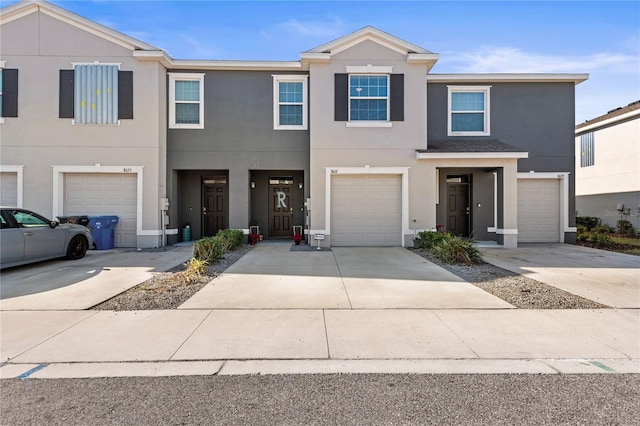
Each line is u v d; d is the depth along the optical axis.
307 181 13.55
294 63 13.30
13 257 8.12
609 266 9.25
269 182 14.90
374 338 4.69
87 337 4.72
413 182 12.49
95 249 11.95
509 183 12.33
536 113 14.08
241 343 4.54
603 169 19.47
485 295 6.57
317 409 3.19
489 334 4.82
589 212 20.62
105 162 12.41
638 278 7.89
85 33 12.33
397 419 3.04
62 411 3.15
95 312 5.68
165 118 13.19
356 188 12.73
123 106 12.44
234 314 5.58
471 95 14.05
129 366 3.97
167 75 13.31
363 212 12.73
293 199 14.95
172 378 3.73
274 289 6.96
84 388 3.53
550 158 14.12
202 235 14.66
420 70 12.56
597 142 19.91
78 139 12.35
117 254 11.10
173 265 9.30
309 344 4.51
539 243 14.05
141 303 6.09
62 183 12.38
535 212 14.25
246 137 13.53
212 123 13.48
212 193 14.87
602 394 3.41
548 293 6.67
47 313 5.63
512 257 10.64
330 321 5.29
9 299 6.32
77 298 6.37
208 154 13.46
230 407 3.22
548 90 14.10
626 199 18.25
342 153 12.51
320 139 12.48
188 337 4.71
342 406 3.23
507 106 14.02
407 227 12.50
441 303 6.11
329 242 12.49
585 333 4.86
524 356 4.20
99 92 12.38
